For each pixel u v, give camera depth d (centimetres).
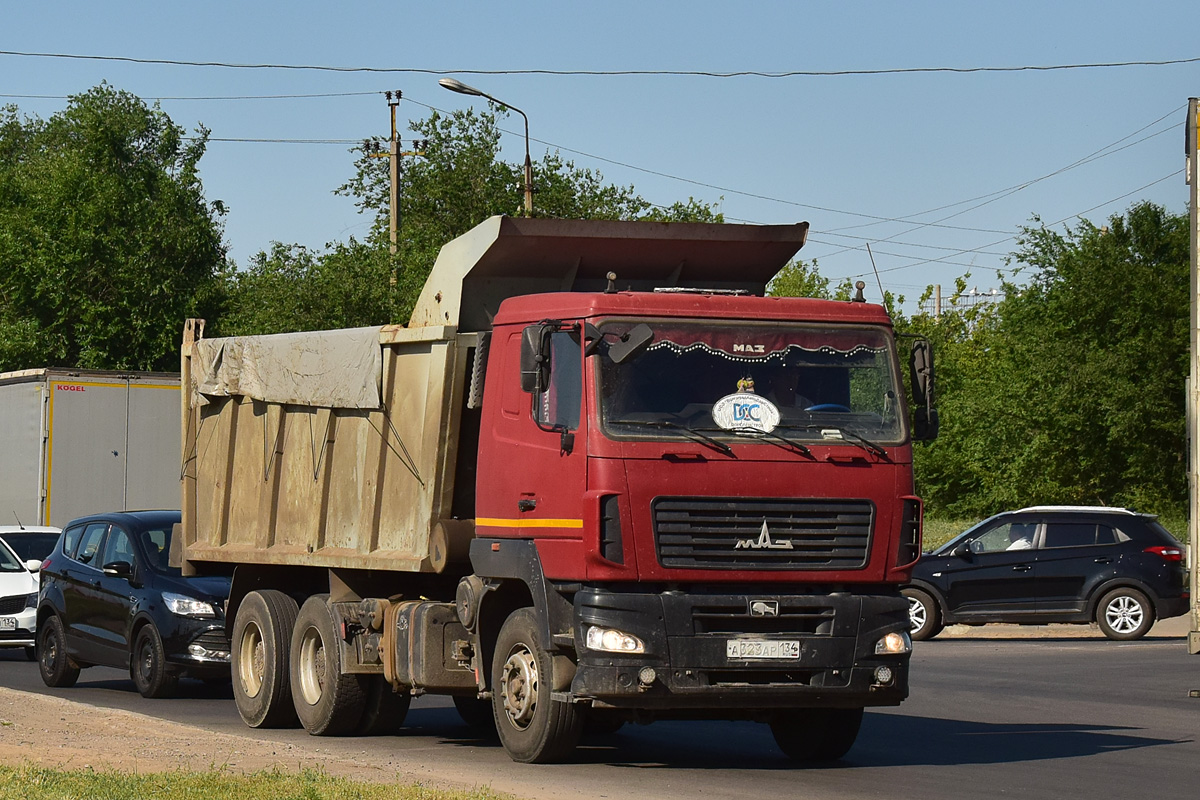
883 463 1248
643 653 1181
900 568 1245
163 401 2850
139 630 2008
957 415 6334
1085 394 5353
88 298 5212
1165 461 5394
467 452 1402
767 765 1348
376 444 1490
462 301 1399
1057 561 2900
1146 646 2738
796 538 1220
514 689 1309
